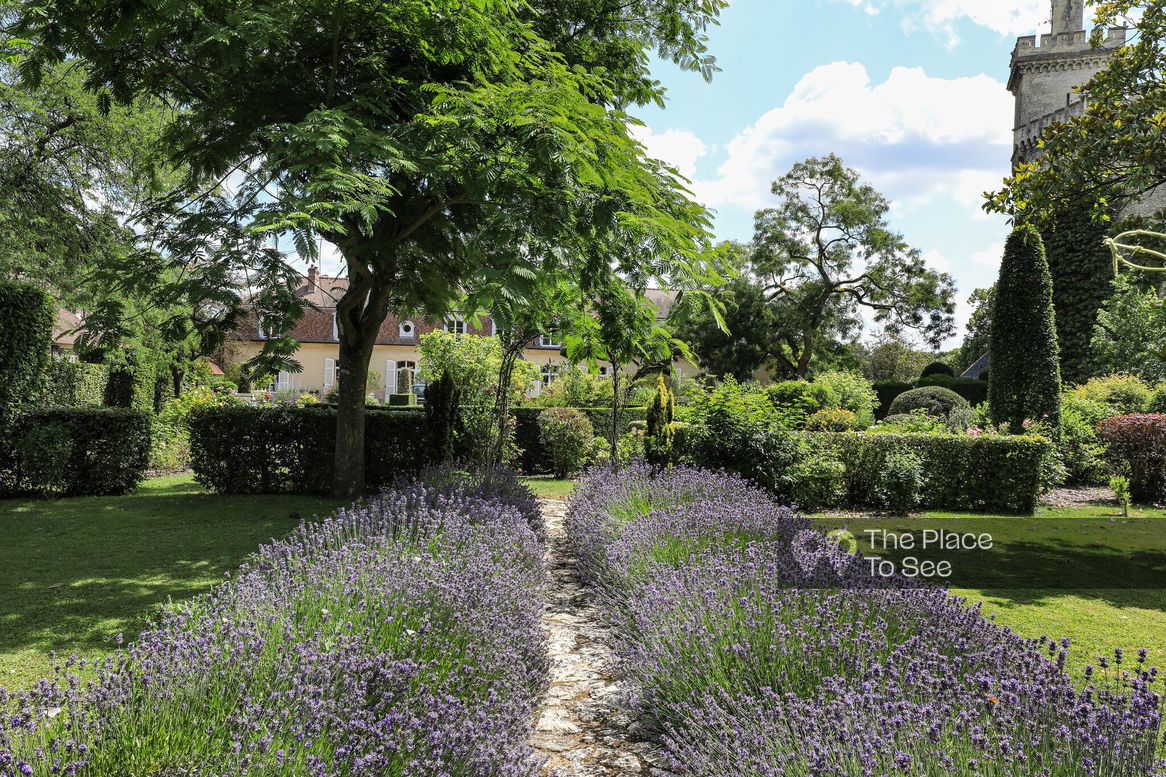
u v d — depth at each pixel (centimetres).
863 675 252
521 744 255
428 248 884
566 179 624
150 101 1052
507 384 1028
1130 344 1867
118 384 1395
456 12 698
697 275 685
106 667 233
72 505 906
